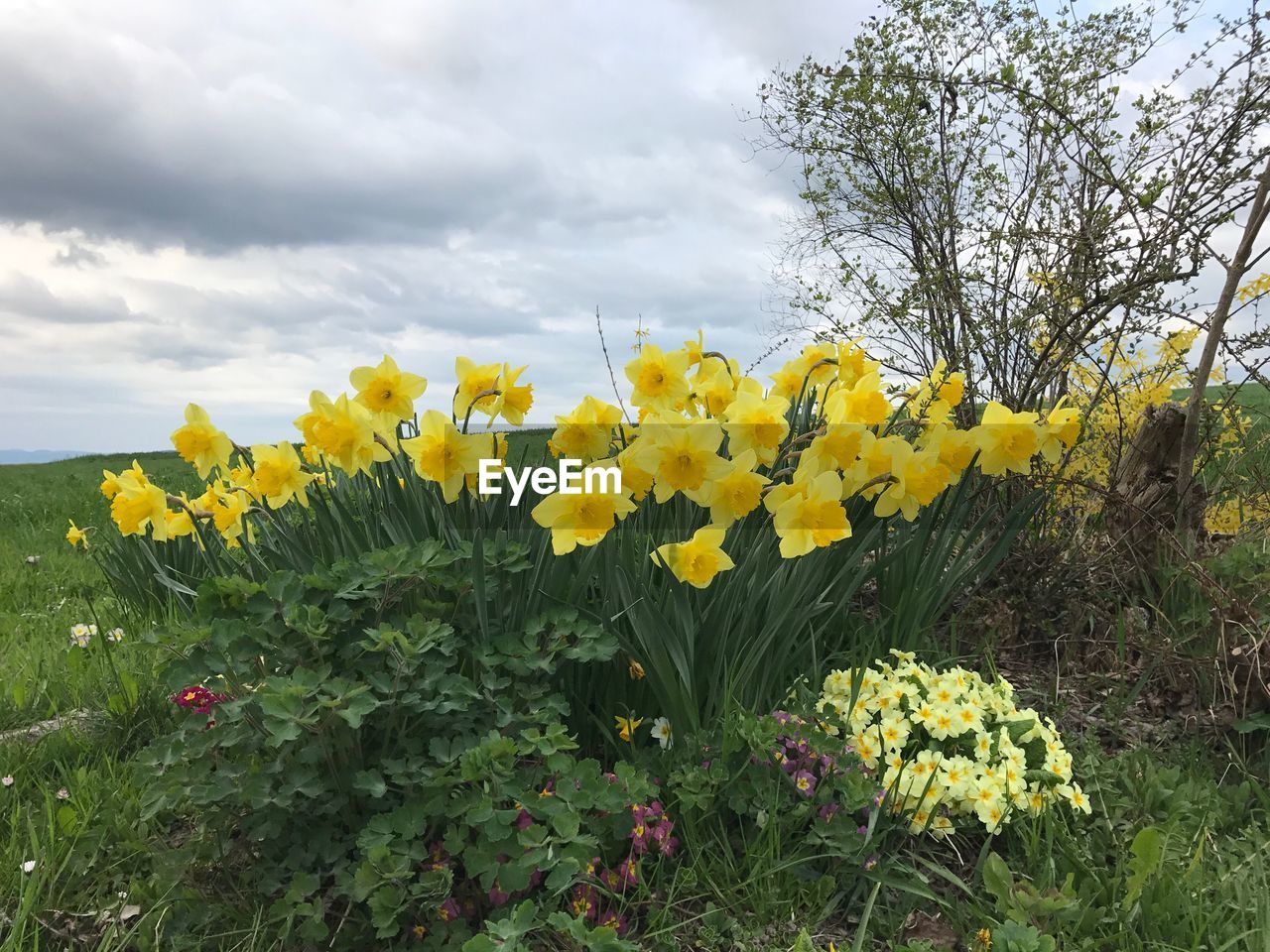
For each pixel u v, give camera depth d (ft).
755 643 9.00
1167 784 9.18
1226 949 6.81
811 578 9.54
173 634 7.75
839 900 7.58
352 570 8.03
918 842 8.25
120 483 11.67
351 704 6.83
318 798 7.59
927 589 11.07
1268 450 17.22
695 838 7.84
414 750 7.53
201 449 10.79
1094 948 6.84
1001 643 12.82
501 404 9.21
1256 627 10.61
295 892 6.93
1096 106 15.19
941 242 16.05
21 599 18.35
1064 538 13.98
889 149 16.35
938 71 15.93
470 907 7.32
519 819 7.34
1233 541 14.53
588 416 9.06
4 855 8.11
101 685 11.89
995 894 7.32
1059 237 13.98
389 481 9.52
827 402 10.36
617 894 7.30
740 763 8.31
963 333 14.62
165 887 7.57
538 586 8.75
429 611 8.44
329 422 8.98
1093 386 18.02
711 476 8.42
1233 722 10.25
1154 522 12.18
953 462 10.81
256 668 7.93
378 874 6.64
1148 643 11.87
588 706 9.41
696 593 9.14
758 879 7.54
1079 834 8.50
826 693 9.57
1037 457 12.83
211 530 14.71
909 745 9.18
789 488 8.96
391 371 9.12
